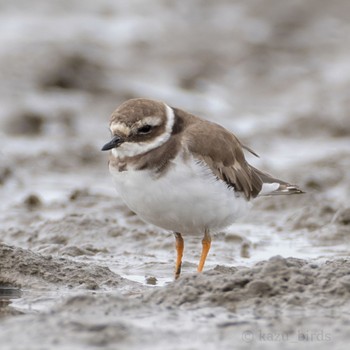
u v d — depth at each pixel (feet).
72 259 39.06
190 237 45.27
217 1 127.95
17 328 27.07
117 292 33.40
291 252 43.19
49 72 95.50
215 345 25.75
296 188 40.09
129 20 120.37
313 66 107.86
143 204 34.53
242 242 44.60
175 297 30.09
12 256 35.81
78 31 113.09
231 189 35.40
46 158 70.44
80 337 26.08
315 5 124.47
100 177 65.77
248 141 79.46
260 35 119.14
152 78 103.19
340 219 47.55
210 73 107.65
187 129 35.12
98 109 89.97
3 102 88.07
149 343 25.86
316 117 84.94
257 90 101.96
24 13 118.62
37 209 53.83
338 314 28.50
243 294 29.94
